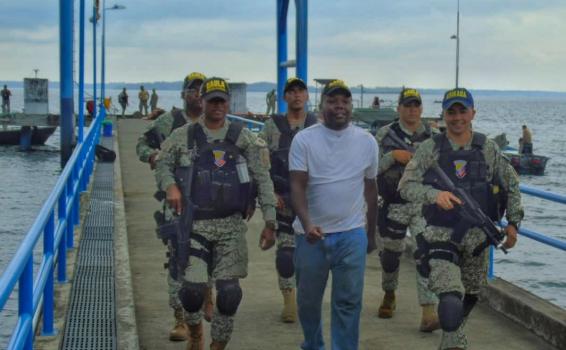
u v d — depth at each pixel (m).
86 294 7.31
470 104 5.14
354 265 5.14
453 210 5.09
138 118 46.09
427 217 5.19
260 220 11.68
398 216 6.61
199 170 5.27
